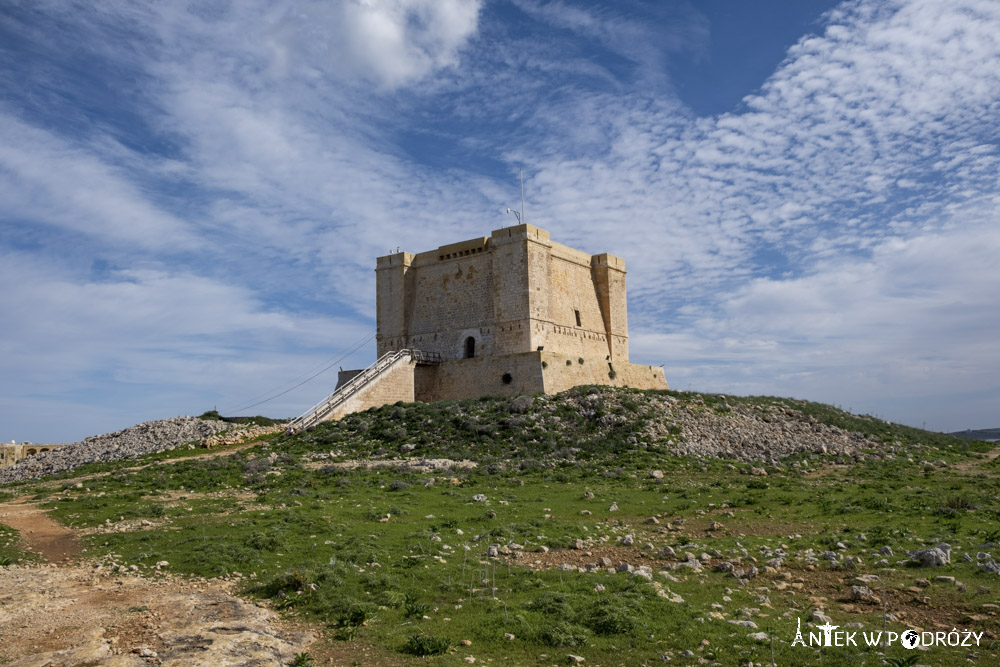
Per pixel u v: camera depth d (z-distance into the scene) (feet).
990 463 132.26
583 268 237.45
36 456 185.16
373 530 73.10
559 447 132.98
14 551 66.80
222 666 39.24
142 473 124.26
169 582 56.29
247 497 96.63
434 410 160.56
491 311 207.62
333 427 160.35
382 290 233.14
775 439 146.10
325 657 41.88
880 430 165.68
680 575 56.95
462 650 42.65
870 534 68.13
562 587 53.57
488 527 75.77
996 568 52.31
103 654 41.09
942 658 38.83
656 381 241.14
